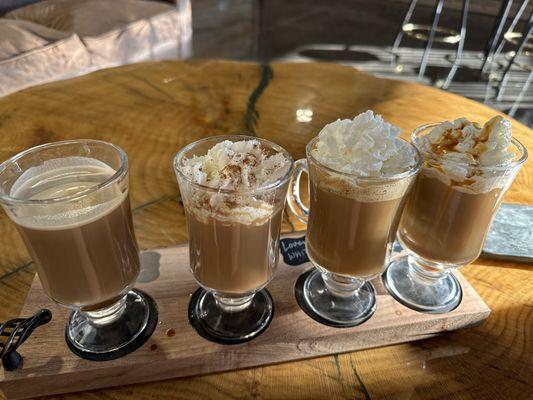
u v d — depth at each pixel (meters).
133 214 0.93
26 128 1.16
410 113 1.26
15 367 0.62
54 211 0.53
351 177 0.59
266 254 0.65
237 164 0.62
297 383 0.65
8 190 0.59
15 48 2.01
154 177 1.03
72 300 0.62
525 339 0.71
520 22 4.81
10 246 0.84
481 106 1.32
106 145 0.65
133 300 0.74
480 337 0.72
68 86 1.39
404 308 0.74
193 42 4.25
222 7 5.25
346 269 0.69
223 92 1.37
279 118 1.23
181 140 1.14
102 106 1.28
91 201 0.56
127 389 0.64
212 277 0.66
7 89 1.95
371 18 5.12
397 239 0.86
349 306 0.74
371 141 0.62
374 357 0.69
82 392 0.64
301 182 1.05
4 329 0.63
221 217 0.58
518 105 3.22
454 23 4.95
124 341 0.67
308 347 0.69
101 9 2.61
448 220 0.68
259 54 4.07
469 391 0.63
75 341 0.66
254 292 0.69
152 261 0.81
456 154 0.66
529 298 0.78
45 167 0.64
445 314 0.72
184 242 0.87
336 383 0.65
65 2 2.73
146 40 2.70
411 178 0.62
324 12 5.30
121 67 1.53
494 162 0.64
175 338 0.68
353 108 1.29
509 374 0.66
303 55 4.07
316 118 1.23
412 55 4.11
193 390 0.64
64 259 0.57
